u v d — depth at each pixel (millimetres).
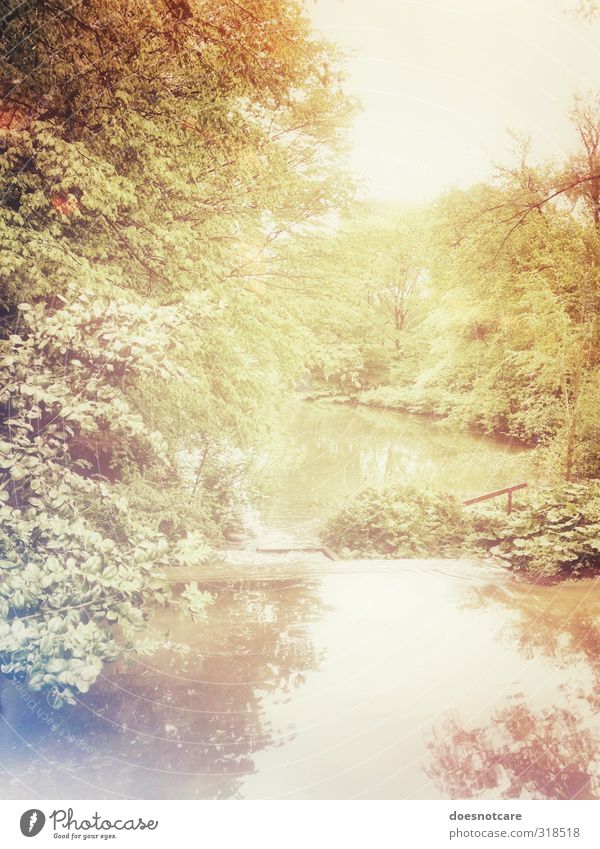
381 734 3807
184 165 7152
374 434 23578
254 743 3645
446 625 5480
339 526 9672
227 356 9039
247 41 7434
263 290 11258
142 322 3994
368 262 12711
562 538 7645
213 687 4316
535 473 14141
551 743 3760
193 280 7500
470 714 4051
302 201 11266
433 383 26922
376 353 31938
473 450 19344
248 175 8367
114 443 7949
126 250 6793
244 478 11625
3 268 4926
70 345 3787
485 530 8875
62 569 3436
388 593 6293
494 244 15125
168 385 8164
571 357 13547
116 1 5984
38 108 5898
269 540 9883
